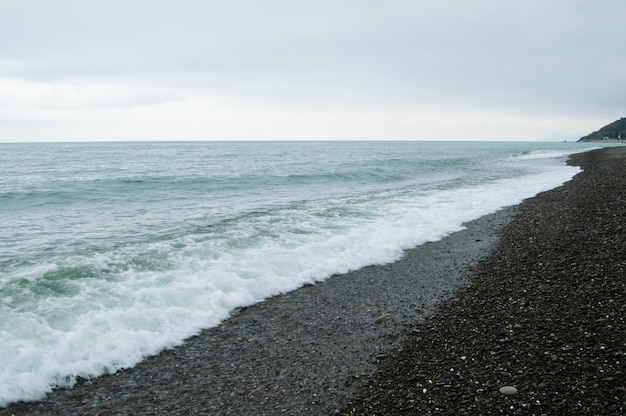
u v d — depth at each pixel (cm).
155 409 498
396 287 902
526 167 4175
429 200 1995
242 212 1675
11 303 751
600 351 515
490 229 1402
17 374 546
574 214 1452
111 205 1888
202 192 2358
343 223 1456
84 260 1004
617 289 712
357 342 657
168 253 1067
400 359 590
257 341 668
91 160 5784
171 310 743
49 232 1332
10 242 1201
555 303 696
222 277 904
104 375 571
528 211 1648
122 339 645
